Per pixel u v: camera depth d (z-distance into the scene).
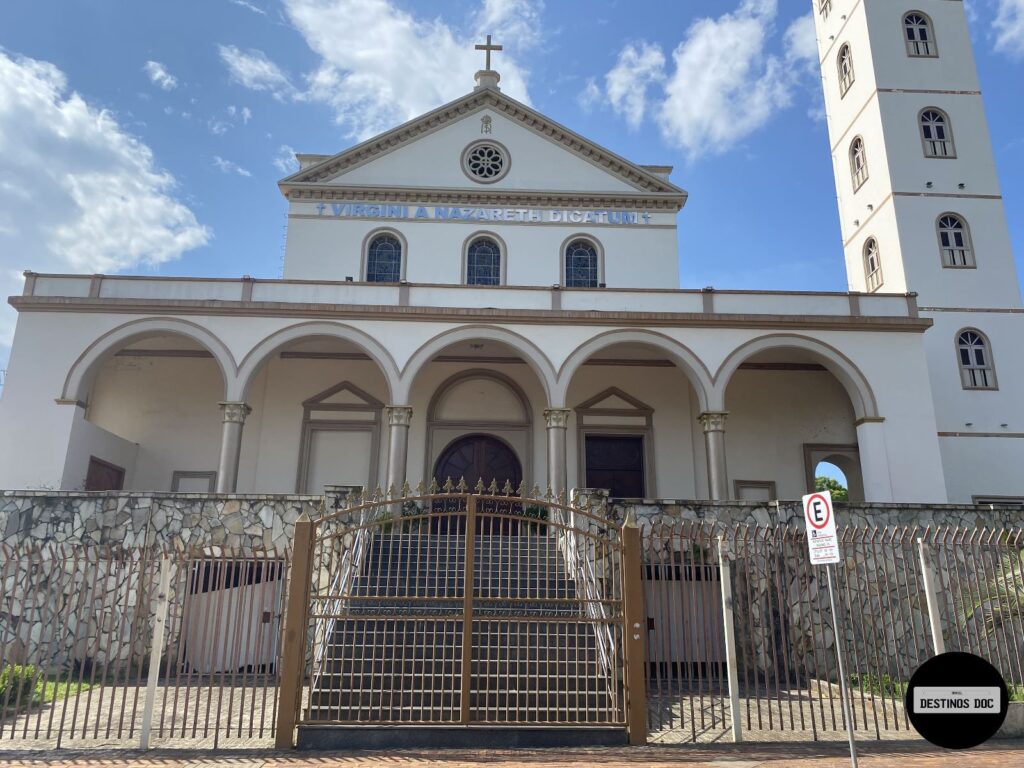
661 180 22.08
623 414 20.44
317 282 17.95
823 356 17.94
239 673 11.79
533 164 22.39
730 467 20.16
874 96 23.03
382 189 21.56
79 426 16.72
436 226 21.59
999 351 20.72
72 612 12.03
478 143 22.45
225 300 17.36
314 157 22.97
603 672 8.34
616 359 20.77
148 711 7.28
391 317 17.58
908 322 17.97
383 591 10.45
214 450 19.67
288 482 19.48
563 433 17.05
